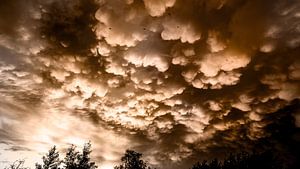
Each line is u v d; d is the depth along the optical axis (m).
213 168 11.99
